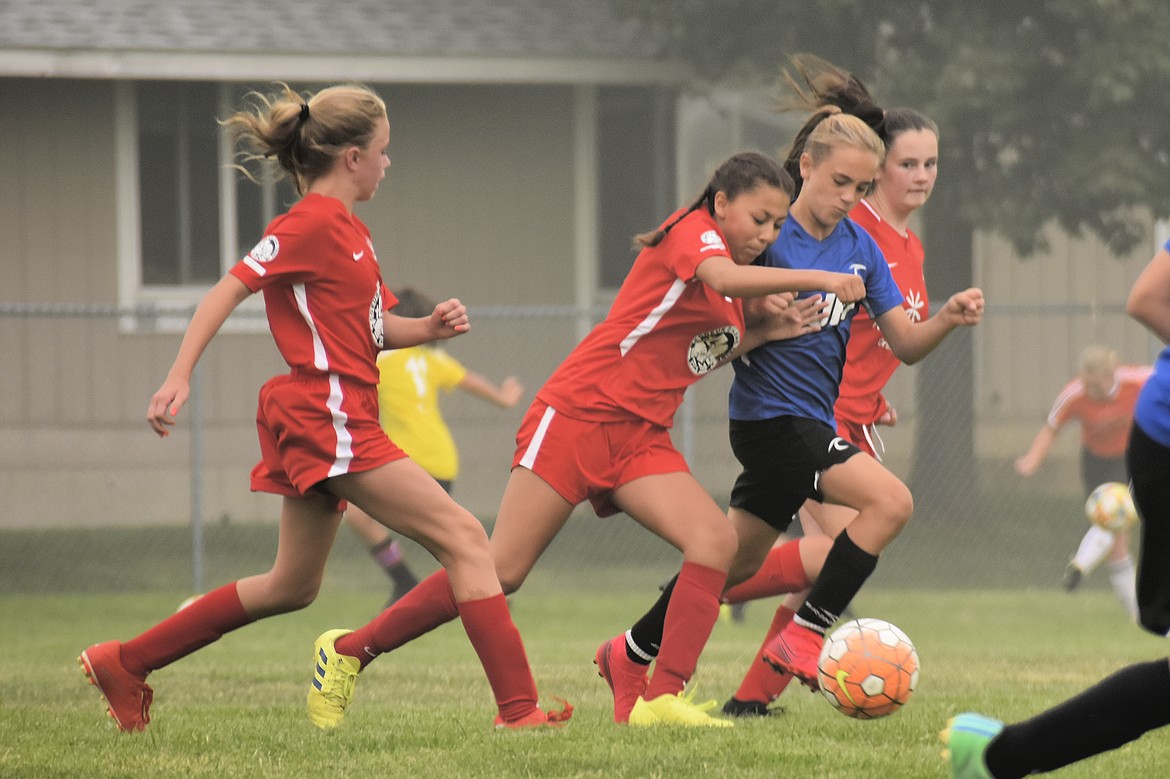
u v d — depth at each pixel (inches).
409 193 2343.8
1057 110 2100.1
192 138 2298.2
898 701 674.8
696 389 2306.8
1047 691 880.9
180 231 2299.5
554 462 698.8
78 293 2256.4
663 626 717.9
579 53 2282.2
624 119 2453.2
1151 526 494.3
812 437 716.7
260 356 2262.6
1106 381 1621.6
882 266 741.9
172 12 2266.2
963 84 2018.9
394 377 1427.2
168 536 2142.0
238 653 1236.5
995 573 2026.3
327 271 633.6
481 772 569.6
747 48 2220.7
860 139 708.0
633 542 2181.3
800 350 721.6
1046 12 2100.1
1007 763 490.3
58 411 2223.2
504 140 2365.9
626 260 2460.6
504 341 2368.4
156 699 861.2
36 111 2234.3
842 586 705.0
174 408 603.2
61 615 1601.9
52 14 2215.8
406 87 2332.7
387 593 1813.5
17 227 2239.2
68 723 719.7
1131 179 2052.2
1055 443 2608.3
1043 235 2225.6
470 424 2347.4
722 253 674.2
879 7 2127.2
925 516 2244.1
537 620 1577.3
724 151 2519.7
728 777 559.2
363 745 637.3
